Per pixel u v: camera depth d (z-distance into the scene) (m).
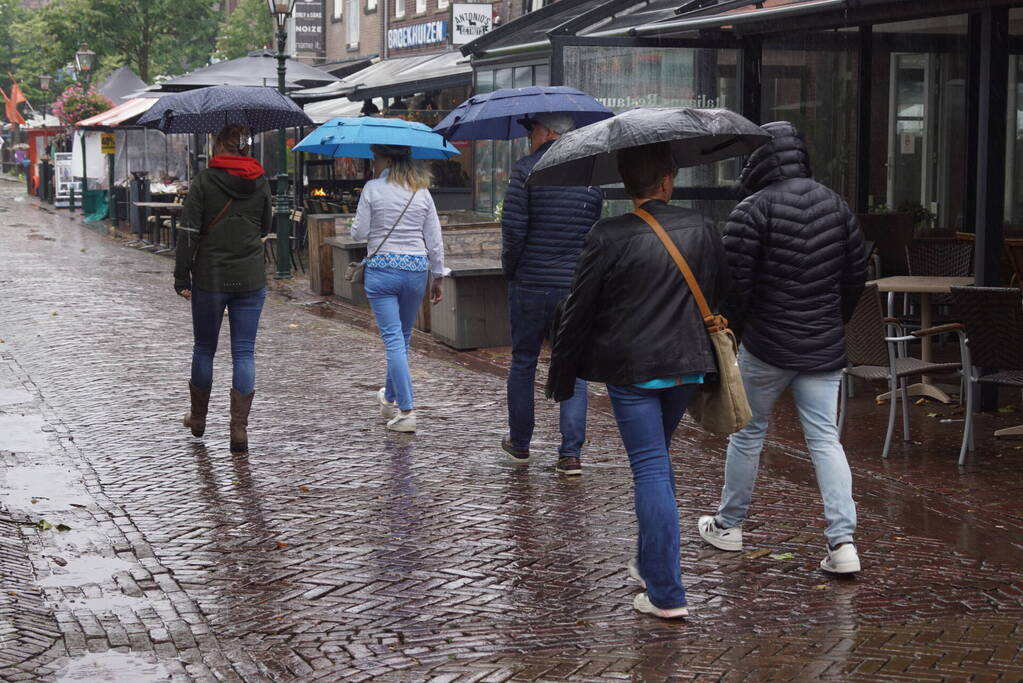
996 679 4.23
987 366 7.52
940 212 13.48
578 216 7.11
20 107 65.31
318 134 8.41
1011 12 11.72
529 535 6.06
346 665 4.47
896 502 6.69
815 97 12.73
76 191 37.00
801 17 10.98
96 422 8.71
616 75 11.87
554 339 4.96
